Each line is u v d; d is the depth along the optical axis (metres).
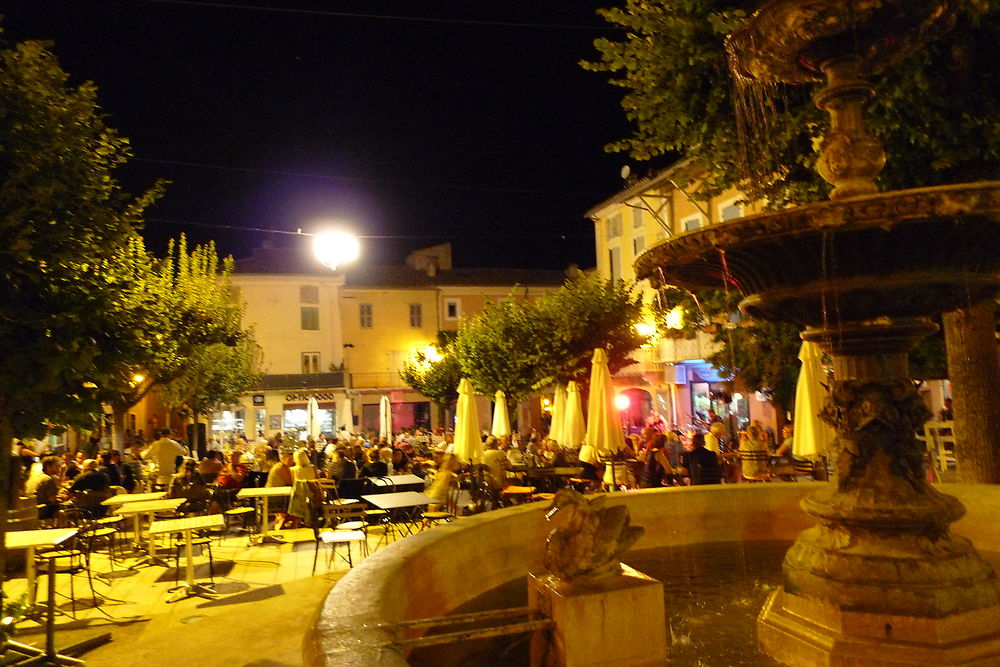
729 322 9.91
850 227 2.87
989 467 6.48
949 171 6.84
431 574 3.67
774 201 7.88
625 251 29.72
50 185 4.75
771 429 20.27
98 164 5.53
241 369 30.45
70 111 5.11
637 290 28.27
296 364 38.69
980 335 6.65
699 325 10.39
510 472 13.62
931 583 3.24
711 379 24.16
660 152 8.49
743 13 6.36
